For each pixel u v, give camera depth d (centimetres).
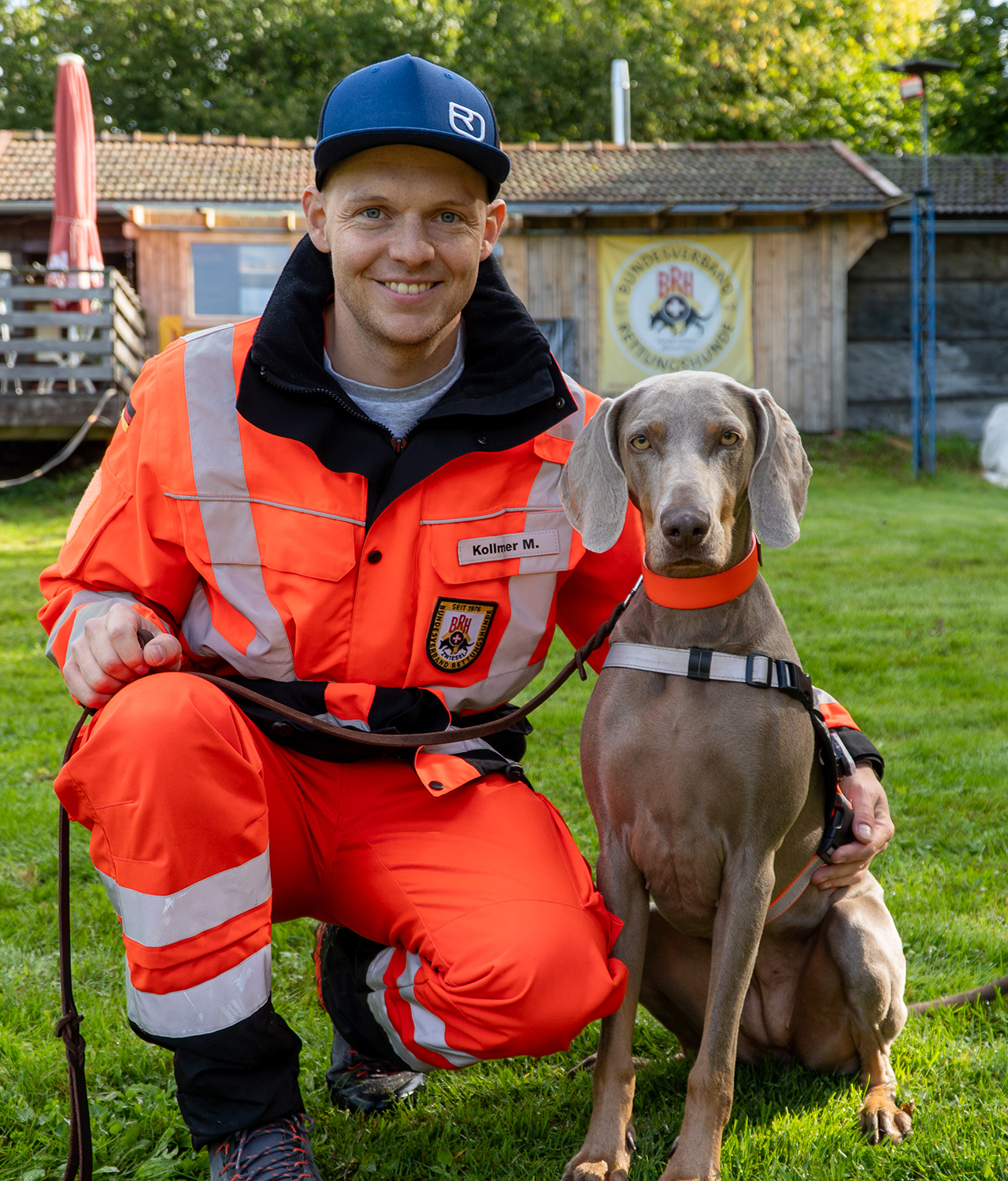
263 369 201
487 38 2355
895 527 1019
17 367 1237
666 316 1472
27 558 904
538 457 215
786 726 199
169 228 1391
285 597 201
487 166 201
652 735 201
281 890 207
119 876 177
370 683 206
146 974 174
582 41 2330
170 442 202
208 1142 179
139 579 203
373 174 197
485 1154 200
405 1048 195
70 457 1325
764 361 1495
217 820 175
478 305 218
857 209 1445
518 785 212
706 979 221
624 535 226
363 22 2297
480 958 181
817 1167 194
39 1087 220
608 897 206
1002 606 688
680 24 2447
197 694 181
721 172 1552
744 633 203
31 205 1395
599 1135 190
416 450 204
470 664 212
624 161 1584
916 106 2519
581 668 219
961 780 397
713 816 199
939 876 322
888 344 1623
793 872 216
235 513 201
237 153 1552
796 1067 230
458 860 195
